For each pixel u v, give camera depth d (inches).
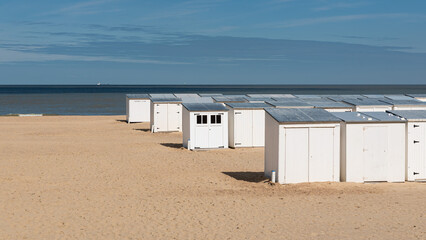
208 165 956.6
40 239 494.3
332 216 569.9
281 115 750.5
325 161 742.5
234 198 668.1
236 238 490.6
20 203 647.8
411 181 761.0
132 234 509.7
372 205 619.5
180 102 1605.6
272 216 572.7
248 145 1195.9
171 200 660.7
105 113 2876.5
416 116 769.6
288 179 736.3
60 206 631.8
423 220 547.8
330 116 753.0
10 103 3983.8
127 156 1072.2
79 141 1355.8
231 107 1198.9
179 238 493.4
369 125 743.7
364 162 746.2
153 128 1595.7
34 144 1278.3
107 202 653.3
